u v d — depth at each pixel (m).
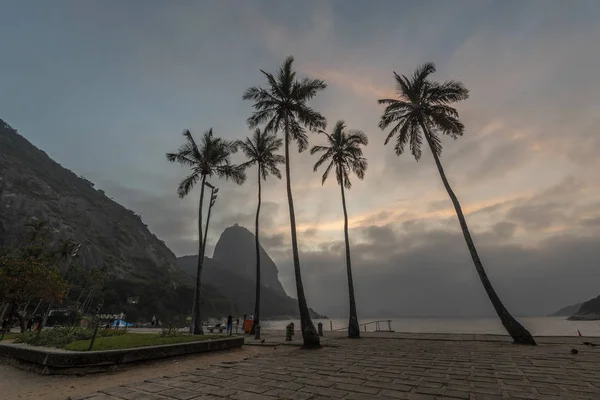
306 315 14.60
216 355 11.91
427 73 20.70
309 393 6.03
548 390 6.04
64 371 8.10
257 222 27.69
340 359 10.36
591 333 45.75
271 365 9.32
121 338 11.91
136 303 118.38
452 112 20.44
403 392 6.03
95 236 158.12
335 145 24.88
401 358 10.36
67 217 150.75
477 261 16.80
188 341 11.72
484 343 14.91
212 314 146.25
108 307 104.06
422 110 20.83
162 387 6.66
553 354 10.77
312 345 13.88
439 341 16.20
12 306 23.47
